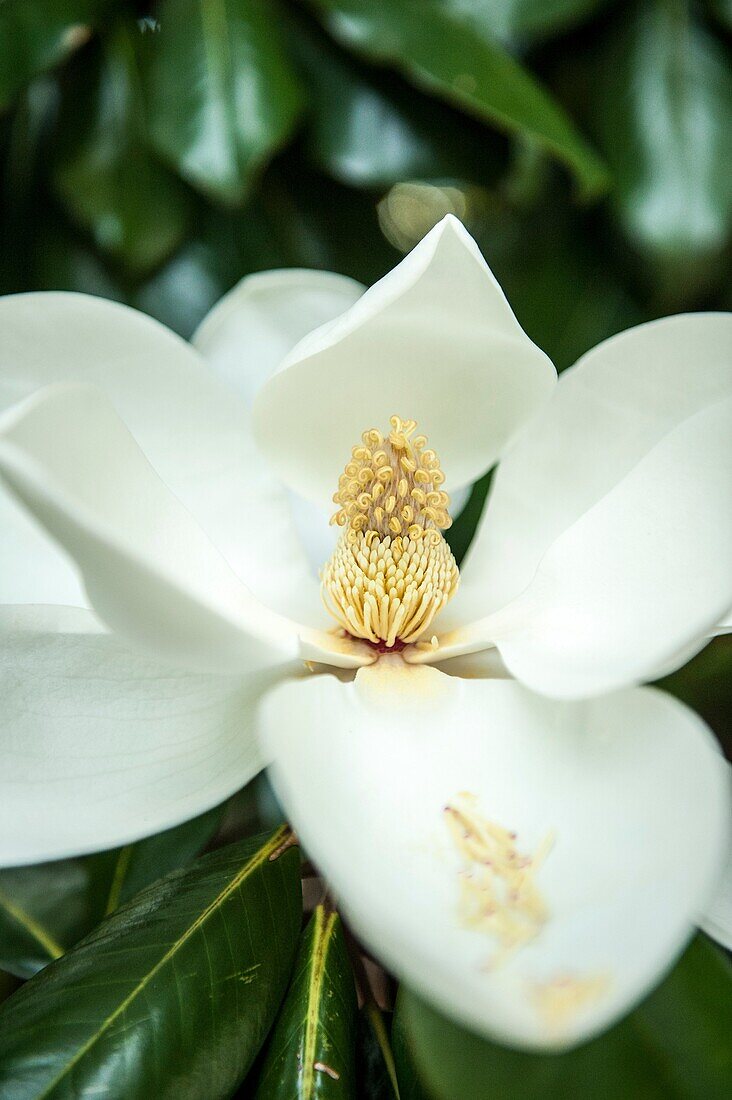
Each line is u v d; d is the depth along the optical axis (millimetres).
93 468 393
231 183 490
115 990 389
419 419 445
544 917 363
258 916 407
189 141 492
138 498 406
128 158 510
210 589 415
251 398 469
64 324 431
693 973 377
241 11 500
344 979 406
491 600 447
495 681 413
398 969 339
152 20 516
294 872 418
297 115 497
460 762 398
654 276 522
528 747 396
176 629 373
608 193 518
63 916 456
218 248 522
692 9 524
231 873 414
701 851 355
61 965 398
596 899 365
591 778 384
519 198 510
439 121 505
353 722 406
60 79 518
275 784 362
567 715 394
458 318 418
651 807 374
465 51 489
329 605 443
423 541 437
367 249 534
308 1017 396
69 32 497
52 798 393
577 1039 337
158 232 512
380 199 537
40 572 424
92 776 397
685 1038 370
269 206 528
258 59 497
